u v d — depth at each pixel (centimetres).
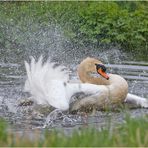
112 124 1130
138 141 828
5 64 1897
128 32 2392
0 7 2619
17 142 842
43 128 1189
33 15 2547
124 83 1427
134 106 1450
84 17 2450
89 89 1389
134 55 2189
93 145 826
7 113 1349
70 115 1348
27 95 1500
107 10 2469
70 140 852
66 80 1420
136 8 2670
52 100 1347
